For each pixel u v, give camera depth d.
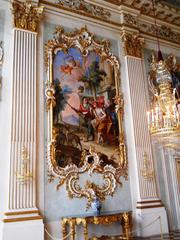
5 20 7.49
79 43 8.59
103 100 8.49
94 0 9.31
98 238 6.86
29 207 6.38
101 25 9.29
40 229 6.27
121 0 9.77
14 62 7.20
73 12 8.74
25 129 6.85
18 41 7.42
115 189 7.86
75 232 6.76
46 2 8.30
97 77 8.62
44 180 6.85
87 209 7.23
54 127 7.38
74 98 7.98
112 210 7.61
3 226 5.95
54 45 8.09
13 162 6.50
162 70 7.42
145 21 10.59
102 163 7.86
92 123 8.05
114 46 9.38
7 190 6.33
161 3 10.33
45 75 7.71
